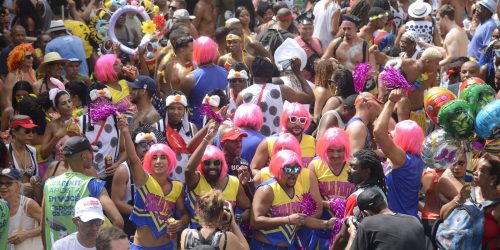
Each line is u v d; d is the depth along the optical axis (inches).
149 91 617.0
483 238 474.6
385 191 476.1
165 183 512.4
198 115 660.7
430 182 517.3
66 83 730.2
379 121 499.2
